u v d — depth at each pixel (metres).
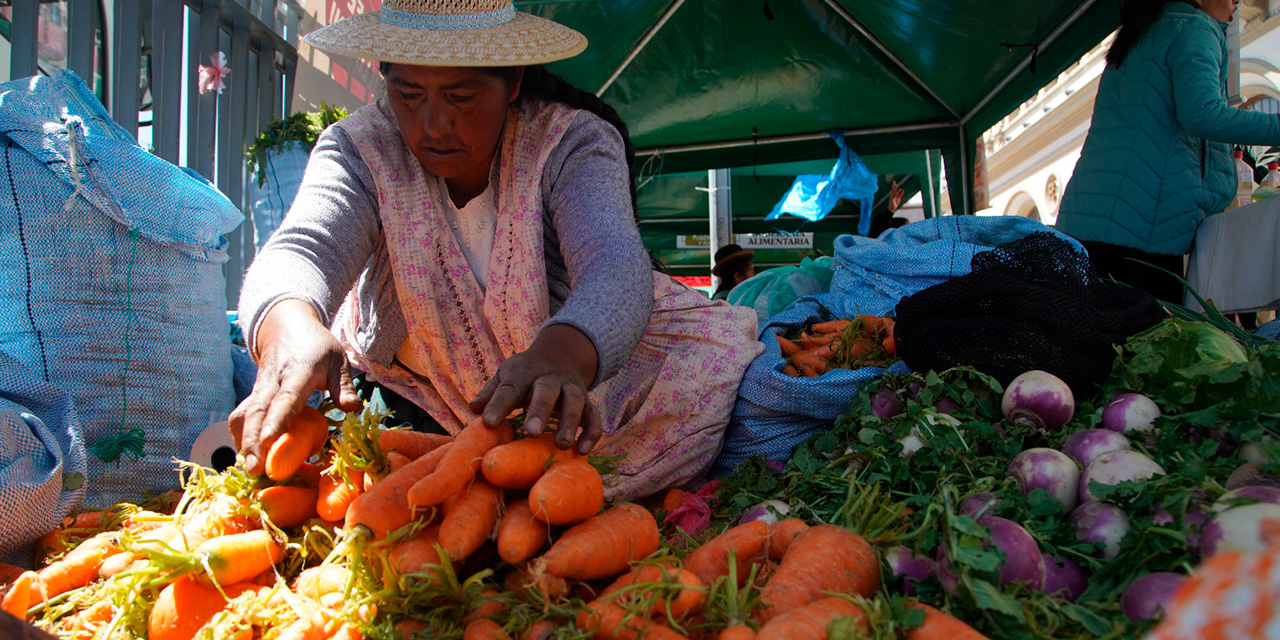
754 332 2.62
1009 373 2.09
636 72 5.77
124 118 3.51
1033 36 4.93
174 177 2.45
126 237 2.31
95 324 2.26
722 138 6.73
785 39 5.46
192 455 2.24
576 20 4.98
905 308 2.40
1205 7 3.46
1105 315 2.12
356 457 1.49
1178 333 1.85
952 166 6.30
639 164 6.99
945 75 5.71
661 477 2.26
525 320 2.05
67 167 2.23
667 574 1.25
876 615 1.15
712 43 5.49
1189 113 3.29
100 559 1.59
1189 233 3.54
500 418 1.31
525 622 1.24
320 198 1.89
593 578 1.34
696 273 12.01
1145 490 1.37
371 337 2.25
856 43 5.50
